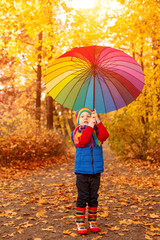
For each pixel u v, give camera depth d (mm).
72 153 13281
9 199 4332
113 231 2859
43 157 9438
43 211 3605
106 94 3053
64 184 5562
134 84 2830
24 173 7195
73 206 3877
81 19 8539
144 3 7969
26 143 8984
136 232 2824
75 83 3027
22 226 3037
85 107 3113
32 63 8844
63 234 2791
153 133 8492
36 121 11914
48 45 9008
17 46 8773
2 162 8148
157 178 5887
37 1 7977
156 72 8641
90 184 2855
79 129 2863
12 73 14008
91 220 2889
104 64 2756
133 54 11578
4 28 8625
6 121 10602
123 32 8820
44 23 8305
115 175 6562
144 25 8469
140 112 8914
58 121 23094
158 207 3762
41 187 5328
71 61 2756
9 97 12906
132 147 9211
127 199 4258
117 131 9039
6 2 7719
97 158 2822
